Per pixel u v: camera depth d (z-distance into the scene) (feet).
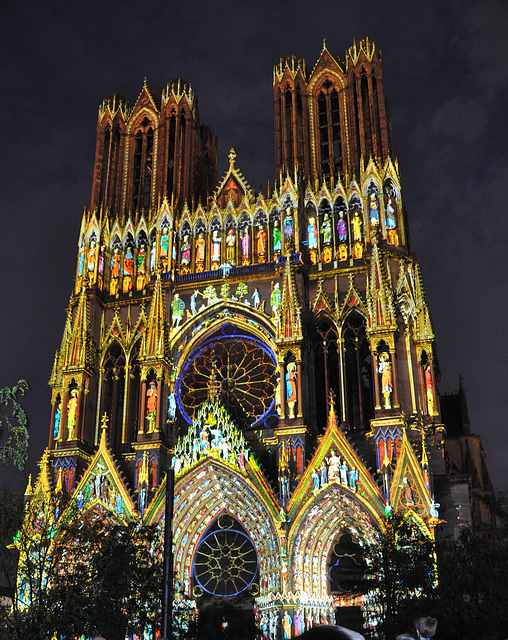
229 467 203.62
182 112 274.98
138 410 229.04
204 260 246.27
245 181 256.73
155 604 169.99
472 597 147.33
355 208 237.86
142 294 243.81
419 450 199.41
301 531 198.18
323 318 227.40
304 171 250.57
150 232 253.85
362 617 188.85
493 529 164.14
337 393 221.46
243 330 232.94
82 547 157.17
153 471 213.25
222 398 226.17
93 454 226.38
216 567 211.20
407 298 220.64
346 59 263.90
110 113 278.26
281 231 238.89
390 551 167.22
